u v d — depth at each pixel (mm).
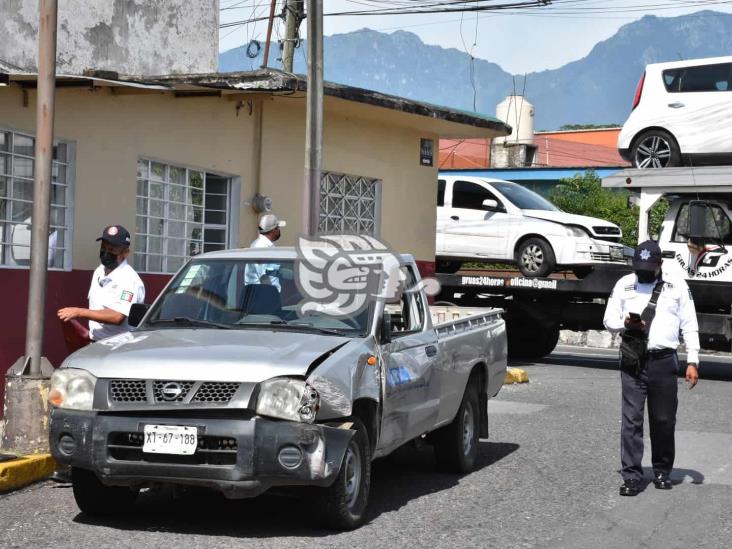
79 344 9188
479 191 20094
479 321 10039
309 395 6512
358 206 17750
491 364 10023
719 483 9078
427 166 19312
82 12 14562
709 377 18453
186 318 7691
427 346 8406
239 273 7906
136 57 15609
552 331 20266
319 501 6824
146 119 12898
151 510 7496
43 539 6613
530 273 19078
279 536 6809
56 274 11586
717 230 16969
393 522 7352
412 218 18969
